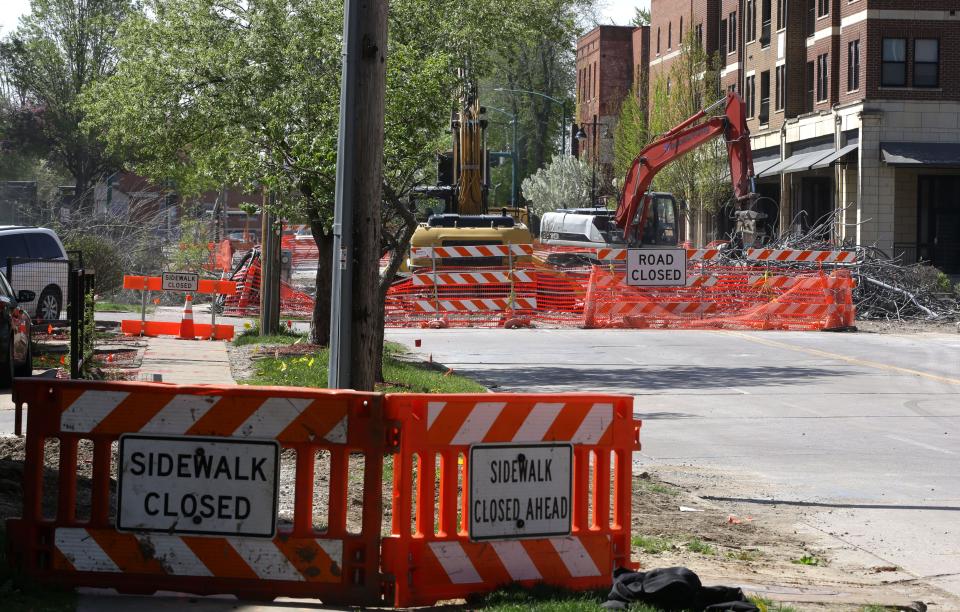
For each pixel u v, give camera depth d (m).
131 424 13.30
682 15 139.00
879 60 95.31
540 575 13.91
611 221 88.56
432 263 68.00
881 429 30.83
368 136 23.58
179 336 48.72
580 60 178.75
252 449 13.25
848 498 22.58
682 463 25.95
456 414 13.52
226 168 40.62
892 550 18.72
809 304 64.06
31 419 13.40
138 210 86.62
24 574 13.38
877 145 95.75
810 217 109.50
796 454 27.17
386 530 17.03
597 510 14.36
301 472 13.32
